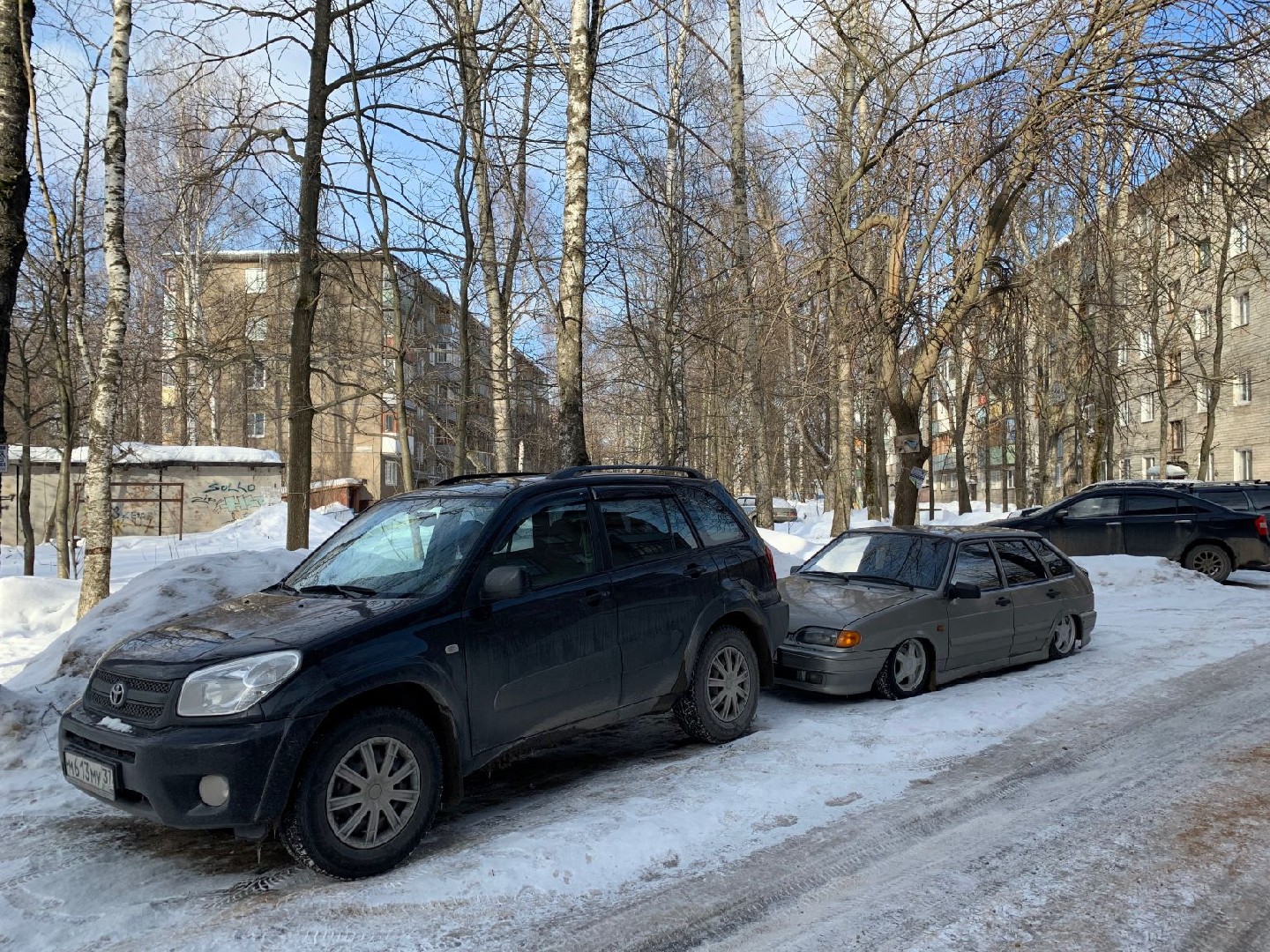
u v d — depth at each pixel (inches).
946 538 299.9
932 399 1112.8
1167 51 344.8
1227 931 123.0
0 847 160.6
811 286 452.4
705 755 209.5
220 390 1307.8
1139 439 1551.4
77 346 650.8
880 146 443.8
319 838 139.6
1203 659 309.9
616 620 192.4
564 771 203.5
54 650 295.1
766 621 231.5
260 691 139.3
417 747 153.2
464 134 507.5
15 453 1039.6
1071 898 133.5
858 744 214.4
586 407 879.7
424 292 577.3
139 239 631.8
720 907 133.2
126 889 143.3
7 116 240.1
